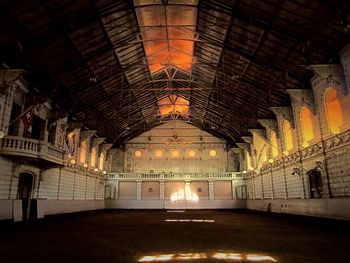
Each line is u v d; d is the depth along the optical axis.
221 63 24.56
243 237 12.87
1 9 14.01
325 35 16.19
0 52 16.62
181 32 22.67
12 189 19.75
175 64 28.69
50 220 22.77
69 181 29.69
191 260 8.12
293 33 17.03
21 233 14.27
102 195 42.69
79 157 32.34
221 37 21.11
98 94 27.27
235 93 28.50
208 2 17.94
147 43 23.62
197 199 44.41
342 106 17.50
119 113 34.78
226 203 43.62
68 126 28.14
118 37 20.84
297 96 21.44
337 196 18.36
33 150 20.09
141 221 22.45
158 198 44.62
